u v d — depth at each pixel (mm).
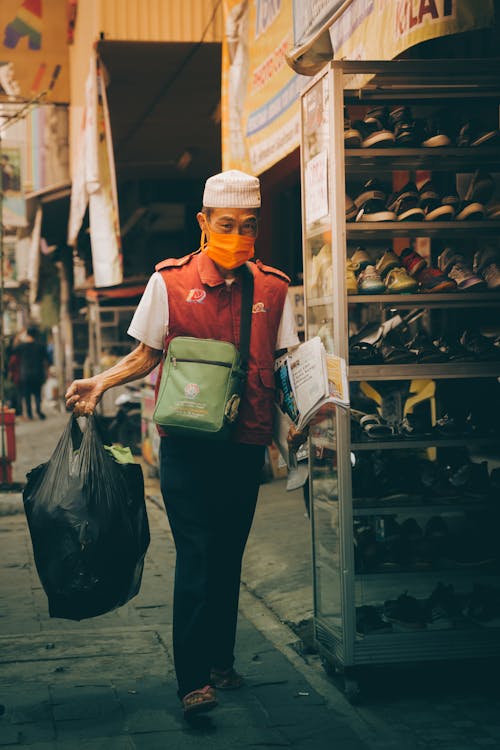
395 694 3828
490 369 3896
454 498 3922
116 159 14383
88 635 4637
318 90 3926
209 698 3492
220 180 3533
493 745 3307
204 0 8797
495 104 4184
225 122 7406
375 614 3893
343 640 3756
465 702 3732
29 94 12391
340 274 3754
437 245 5418
